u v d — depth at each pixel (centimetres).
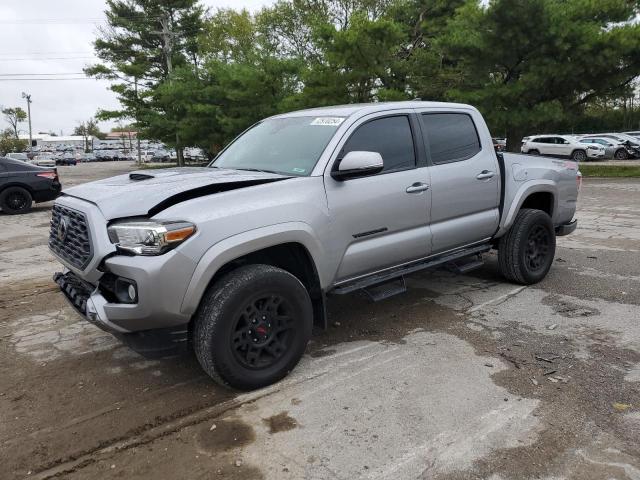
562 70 1883
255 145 462
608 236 859
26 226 1162
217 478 271
